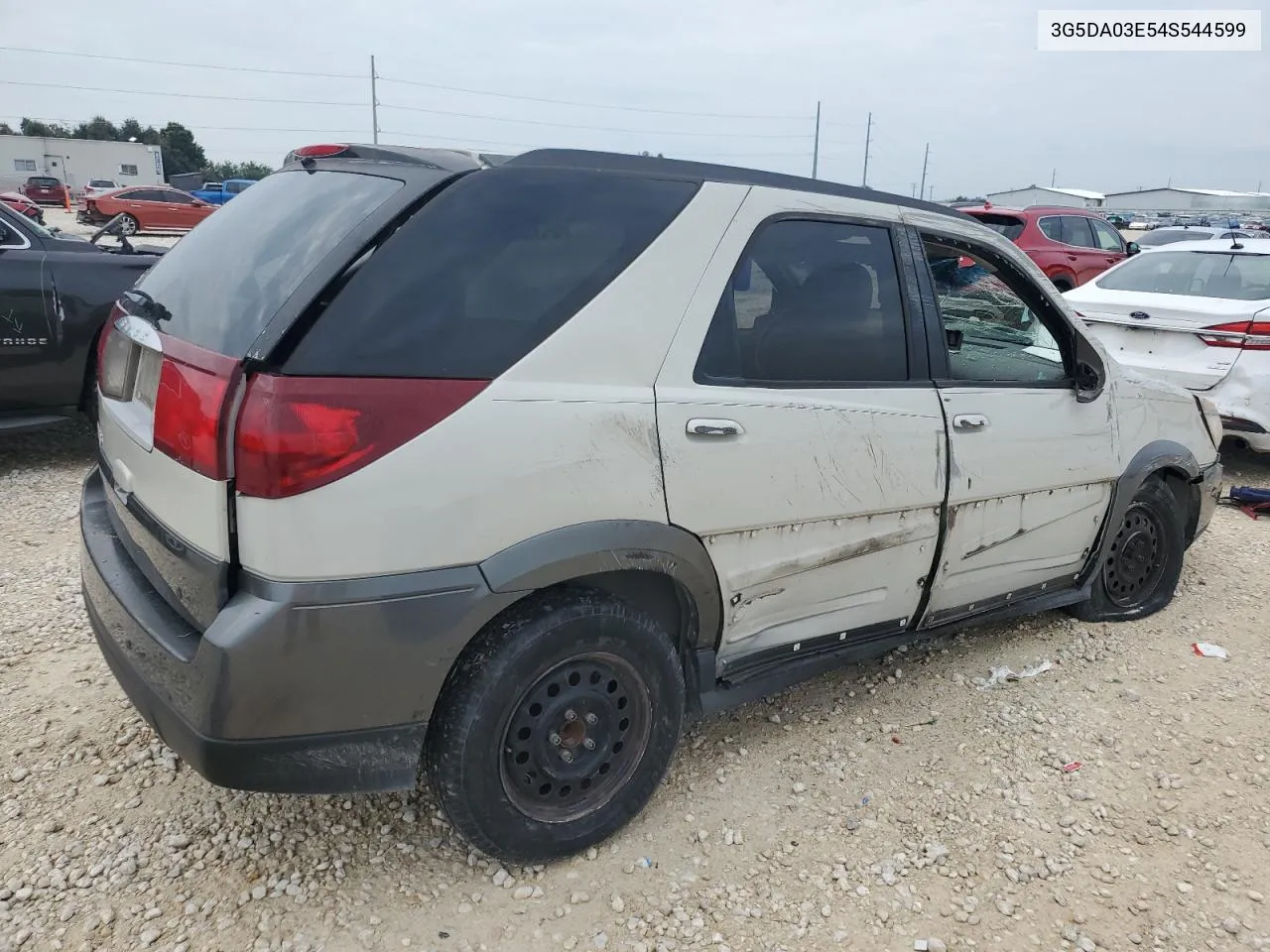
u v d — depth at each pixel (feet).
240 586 6.59
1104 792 9.77
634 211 8.02
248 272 7.43
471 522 6.89
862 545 9.59
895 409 9.61
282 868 8.02
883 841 8.84
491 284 7.22
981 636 13.34
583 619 7.63
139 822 8.48
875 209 9.82
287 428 6.27
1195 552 17.21
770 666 9.55
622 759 8.38
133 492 8.01
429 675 6.95
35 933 7.18
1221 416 20.11
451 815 7.50
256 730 6.57
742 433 8.34
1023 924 7.90
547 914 7.69
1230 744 10.75
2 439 21.42
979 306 10.92
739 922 7.73
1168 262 23.82
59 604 12.79
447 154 7.81
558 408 7.29
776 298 8.90
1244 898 8.32
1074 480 11.75
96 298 18.71
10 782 8.93
